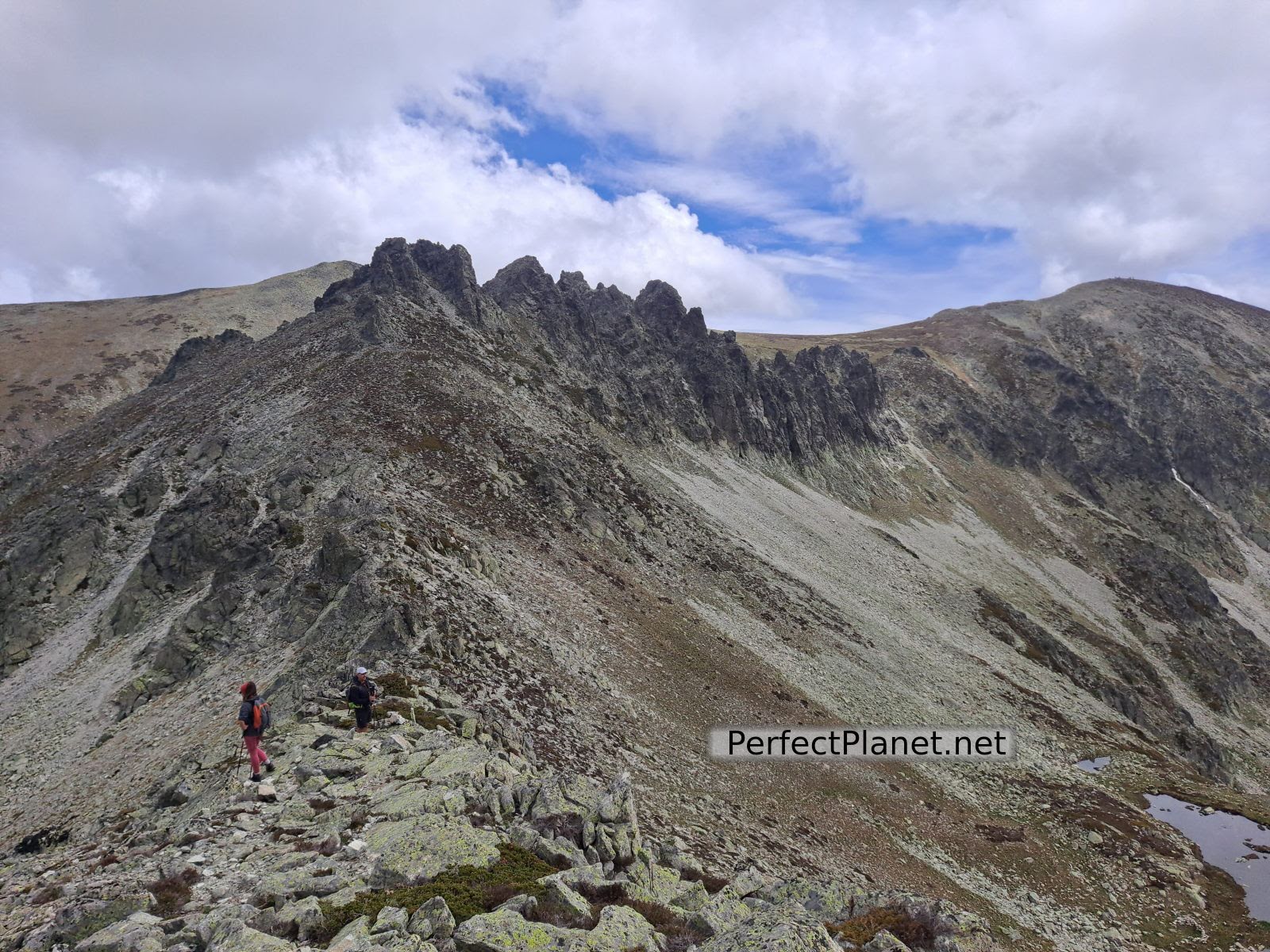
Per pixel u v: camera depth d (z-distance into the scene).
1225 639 148.38
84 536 62.53
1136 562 160.38
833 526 120.62
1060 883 48.00
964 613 105.00
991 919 40.00
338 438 71.19
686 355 152.38
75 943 12.87
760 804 42.25
